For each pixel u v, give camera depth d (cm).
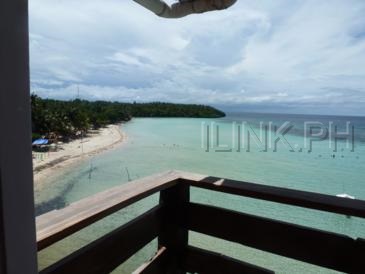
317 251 119
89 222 99
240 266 140
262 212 1198
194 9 183
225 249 817
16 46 52
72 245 567
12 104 52
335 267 116
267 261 757
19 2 52
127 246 124
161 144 4578
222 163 3138
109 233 115
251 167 2948
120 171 2725
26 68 54
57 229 88
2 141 50
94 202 111
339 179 2514
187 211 148
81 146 4150
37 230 87
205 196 1336
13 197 53
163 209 150
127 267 515
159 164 3064
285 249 125
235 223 136
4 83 50
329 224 1024
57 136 4150
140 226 132
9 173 52
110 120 7675
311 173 2725
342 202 114
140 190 125
